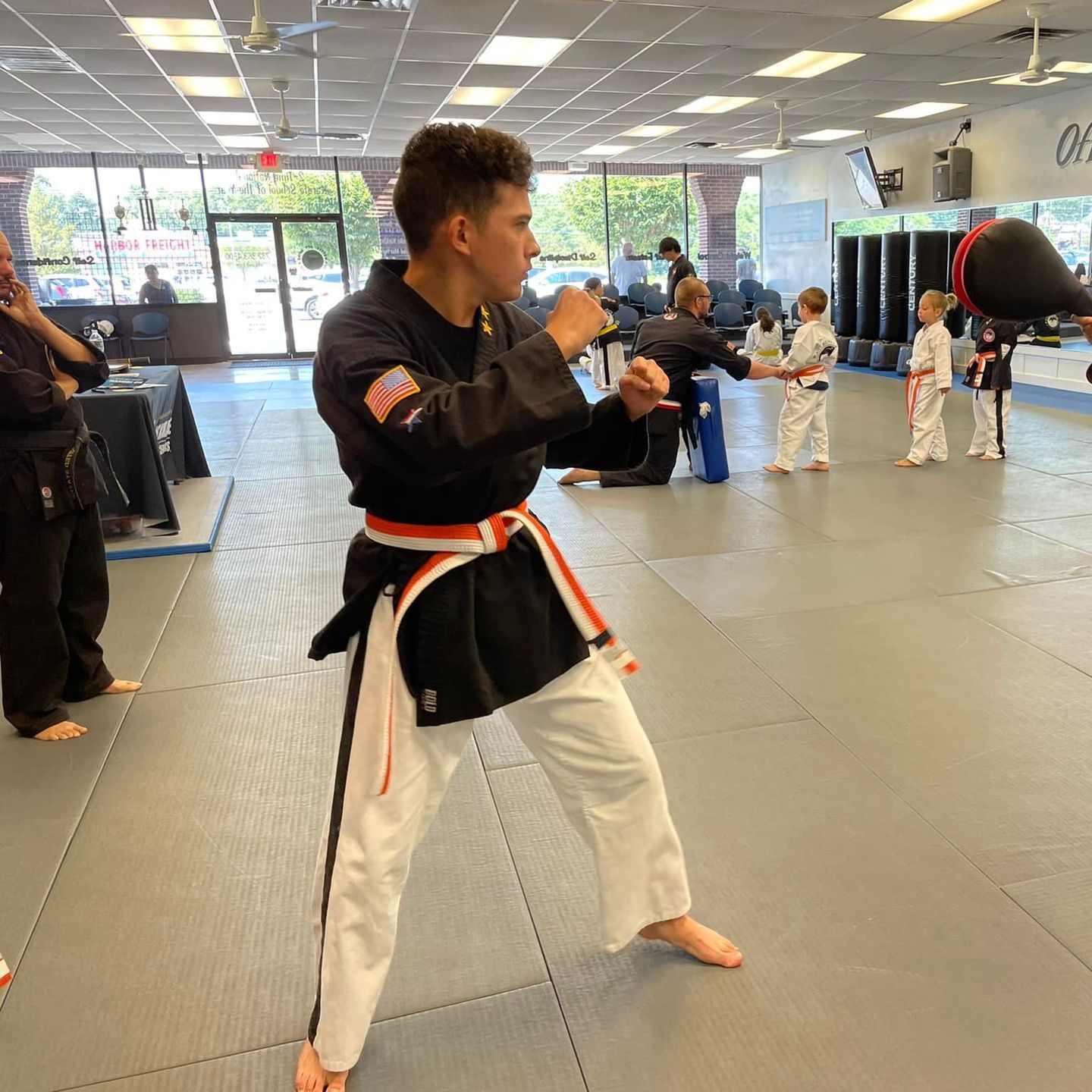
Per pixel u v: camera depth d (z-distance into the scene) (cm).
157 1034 162
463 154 117
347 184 1493
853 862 203
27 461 253
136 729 275
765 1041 157
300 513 521
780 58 834
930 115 1152
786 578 393
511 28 718
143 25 701
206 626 356
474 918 189
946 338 595
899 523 473
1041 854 204
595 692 146
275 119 1095
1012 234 129
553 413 110
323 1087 147
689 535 461
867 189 1304
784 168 1590
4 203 1398
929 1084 147
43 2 640
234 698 295
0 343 249
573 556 430
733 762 246
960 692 283
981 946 177
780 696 283
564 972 174
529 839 216
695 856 207
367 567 135
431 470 111
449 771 142
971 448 638
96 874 207
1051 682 287
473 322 132
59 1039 161
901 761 244
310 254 1510
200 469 591
